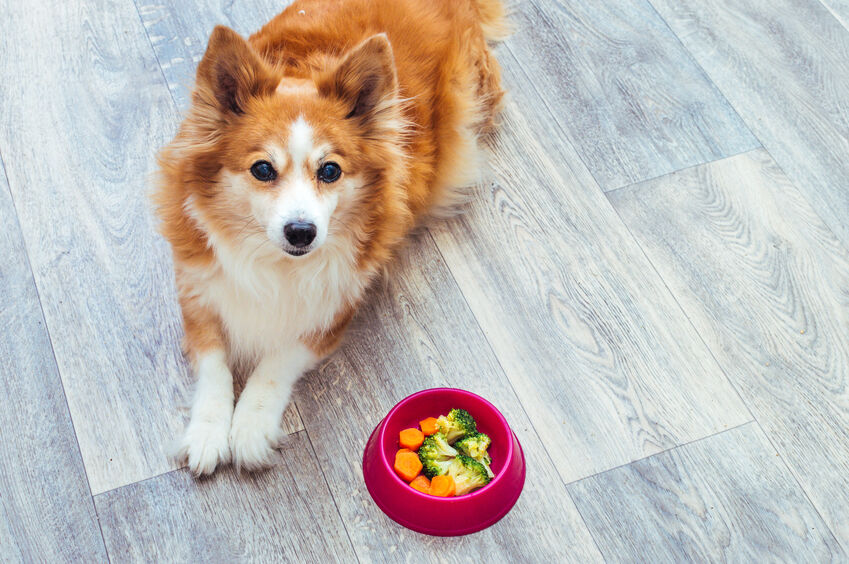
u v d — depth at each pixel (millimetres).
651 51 1720
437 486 1350
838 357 1493
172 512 1366
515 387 1461
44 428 1400
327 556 1354
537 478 1405
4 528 1349
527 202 1588
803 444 1438
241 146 1307
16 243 1500
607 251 1556
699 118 1664
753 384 1473
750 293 1533
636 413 1450
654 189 1604
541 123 1647
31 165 1550
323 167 1321
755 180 1616
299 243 1306
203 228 1352
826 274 1548
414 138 1465
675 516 1393
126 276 1490
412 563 1353
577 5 1753
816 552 1380
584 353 1485
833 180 1622
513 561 1358
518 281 1530
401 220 1430
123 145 1573
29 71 1617
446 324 1497
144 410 1417
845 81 1705
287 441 1409
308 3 1497
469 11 1589
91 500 1367
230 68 1303
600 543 1374
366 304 1505
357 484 1393
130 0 1684
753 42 1735
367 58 1319
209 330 1430
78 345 1446
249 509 1371
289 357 1433
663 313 1516
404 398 1427
